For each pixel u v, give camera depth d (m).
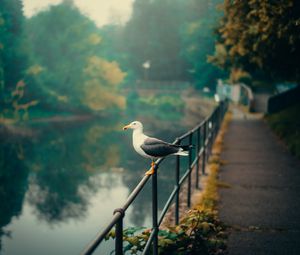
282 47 14.40
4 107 46.25
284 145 15.48
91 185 22.31
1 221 17.39
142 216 14.69
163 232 5.31
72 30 57.31
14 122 44.47
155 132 40.44
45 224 17.03
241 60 20.91
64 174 24.80
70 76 57.62
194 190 9.18
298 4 10.63
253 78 44.94
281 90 42.62
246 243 5.94
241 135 18.66
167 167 21.17
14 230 16.42
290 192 8.75
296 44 13.32
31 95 51.72
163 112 65.31
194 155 23.92
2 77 44.78
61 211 18.39
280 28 11.12
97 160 28.39
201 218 5.56
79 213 18.23
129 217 14.55
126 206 3.24
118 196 20.27
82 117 56.38
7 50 45.81
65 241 15.28
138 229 5.13
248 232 6.38
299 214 7.27
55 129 44.34
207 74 71.50
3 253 14.06
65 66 57.00
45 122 47.97
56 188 21.97
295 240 6.07
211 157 12.86
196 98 66.31
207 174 10.70
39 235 15.95
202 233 5.34
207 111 50.91
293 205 7.81
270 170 11.01
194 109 60.53
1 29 44.75
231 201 8.06
